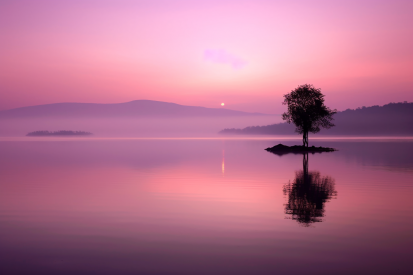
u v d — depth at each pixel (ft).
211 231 39.86
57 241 36.73
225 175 91.71
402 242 35.63
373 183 75.97
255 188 69.87
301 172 98.27
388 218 45.03
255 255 32.30
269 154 185.78
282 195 61.77
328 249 33.73
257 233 38.93
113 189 69.51
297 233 38.78
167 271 28.91
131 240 36.88
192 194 63.41
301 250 33.50
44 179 84.74
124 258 31.81
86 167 114.52
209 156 169.68
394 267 29.48
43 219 45.55
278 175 91.35
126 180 82.74
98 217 46.55
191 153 195.00
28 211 50.03
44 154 185.78
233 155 177.78
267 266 29.78
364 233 38.65
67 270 29.30
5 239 37.42
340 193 63.41
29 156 168.96
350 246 34.53
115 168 111.34
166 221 44.37
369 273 28.32
